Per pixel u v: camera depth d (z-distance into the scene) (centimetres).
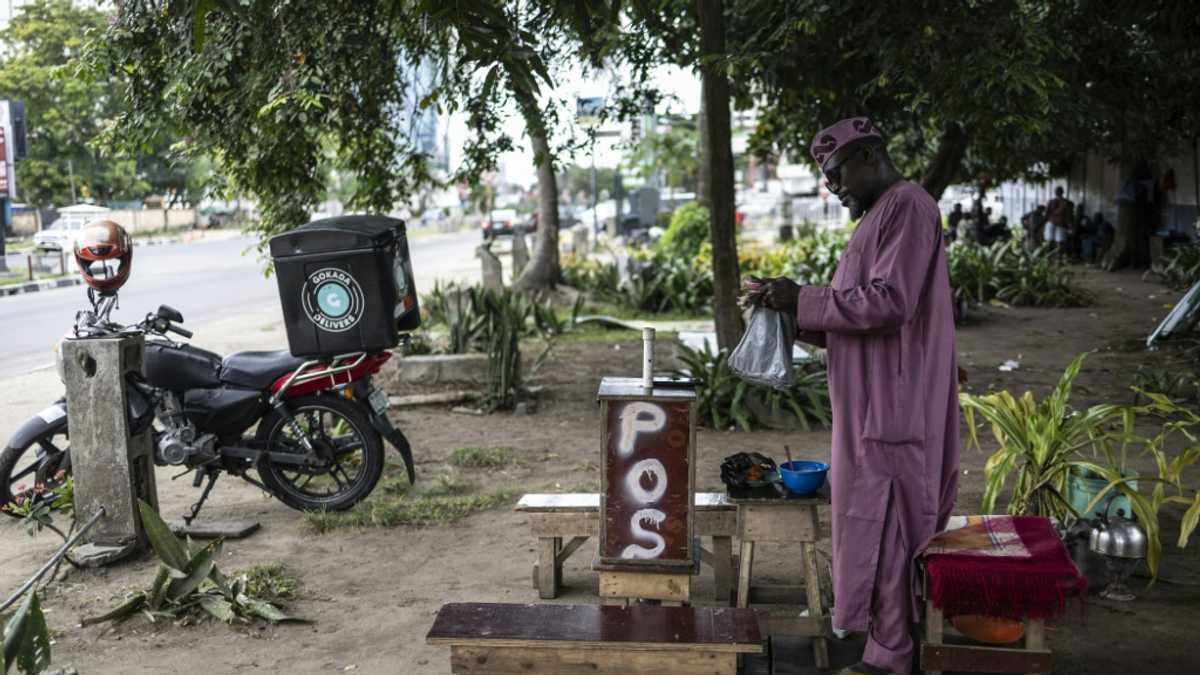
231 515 591
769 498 380
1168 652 388
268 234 825
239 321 1573
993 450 732
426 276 2495
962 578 336
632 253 1973
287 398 575
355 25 679
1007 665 346
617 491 387
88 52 696
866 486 353
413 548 527
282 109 671
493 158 891
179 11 541
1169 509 569
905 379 351
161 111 718
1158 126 1088
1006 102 688
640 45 923
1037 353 1170
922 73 702
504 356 882
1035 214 2380
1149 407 460
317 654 402
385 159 842
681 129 2552
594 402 922
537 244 1719
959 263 1712
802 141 1123
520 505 452
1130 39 914
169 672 387
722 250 852
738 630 345
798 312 351
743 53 738
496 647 340
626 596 391
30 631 294
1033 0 870
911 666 359
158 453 552
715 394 814
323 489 636
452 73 782
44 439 585
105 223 519
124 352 507
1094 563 442
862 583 353
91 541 509
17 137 2719
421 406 904
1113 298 1673
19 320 1647
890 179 366
